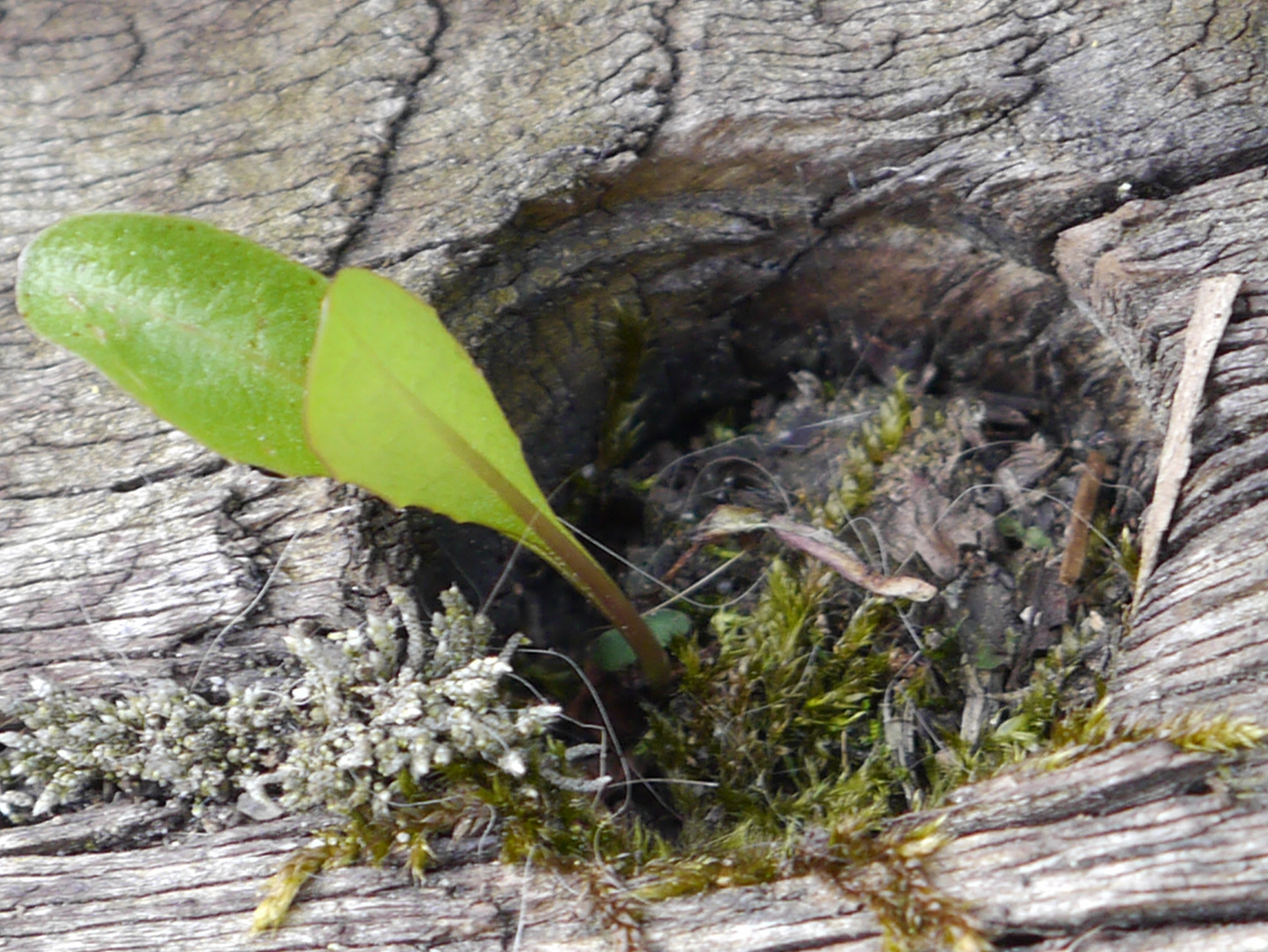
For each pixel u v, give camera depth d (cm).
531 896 14
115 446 15
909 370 17
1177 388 15
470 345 16
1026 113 15
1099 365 16
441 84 16
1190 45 15
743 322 17
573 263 16
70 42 16
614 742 16
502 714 15
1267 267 15
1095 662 15
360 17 16
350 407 13
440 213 16
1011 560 16
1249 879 13
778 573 16
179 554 15
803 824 15
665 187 16
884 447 16
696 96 16
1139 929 13
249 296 14
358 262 15
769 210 16
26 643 15
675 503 17
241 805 15
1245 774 13
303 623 15
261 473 15
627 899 14
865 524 16
